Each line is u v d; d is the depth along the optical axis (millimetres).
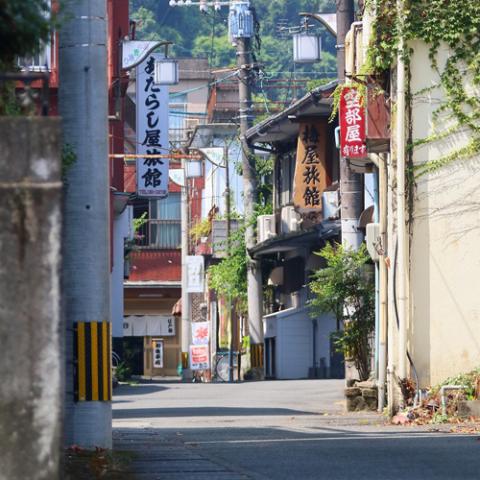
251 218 74125
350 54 38969
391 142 33625
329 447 23500
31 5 13211
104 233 20828
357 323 39250
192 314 104062
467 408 31422
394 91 33344
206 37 159000
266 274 81000
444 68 33188
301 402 42969
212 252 88375
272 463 20578
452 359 32812
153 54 62219
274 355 73375
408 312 32906
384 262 35156
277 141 74438
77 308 20688
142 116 61375
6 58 13930
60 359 11562
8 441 11508
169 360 112500
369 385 36469
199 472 19172
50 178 11555
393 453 22078
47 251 11539
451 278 32938
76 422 20719
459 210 33000
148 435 27625
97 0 20812
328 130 64812
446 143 33125
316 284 40156
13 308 11508
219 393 50469
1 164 11531
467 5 33062
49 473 11523
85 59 20719
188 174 88750
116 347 70312
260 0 144750
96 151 20750
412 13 33062
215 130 100688
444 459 20984
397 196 32969
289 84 105250
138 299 111750
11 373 11508
